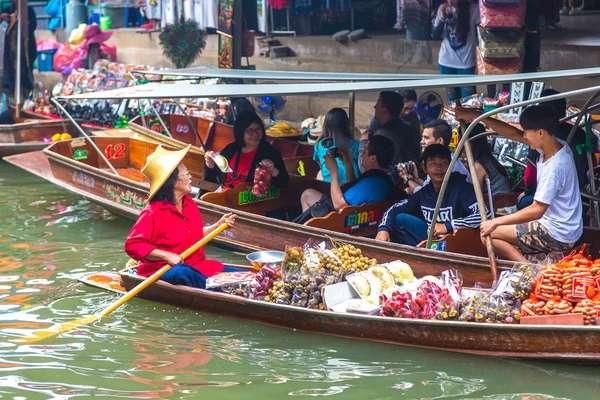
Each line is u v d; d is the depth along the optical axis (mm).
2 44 33625
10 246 19016
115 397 11289
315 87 15156
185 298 14594
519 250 14289
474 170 14289
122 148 24891
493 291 12750
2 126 28906
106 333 13688
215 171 19672
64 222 21172
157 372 12133
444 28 24641
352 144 19141
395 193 17625
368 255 15336
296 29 36562
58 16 44875
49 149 23234
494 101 21562
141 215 14609
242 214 17406
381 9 36656
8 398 11281
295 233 16500
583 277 11812
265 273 14125
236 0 27938
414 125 21078
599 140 18141
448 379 11695
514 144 19922
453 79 14633
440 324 12305
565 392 11195
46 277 16734
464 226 15391
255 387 11586
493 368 11977
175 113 30125
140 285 14062
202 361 12531
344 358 12516
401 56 31688
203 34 30203
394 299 12859
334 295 13406
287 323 13641
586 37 28625
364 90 14391
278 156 19281
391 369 12086
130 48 41156
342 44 33594
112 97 17578
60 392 11484
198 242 14586
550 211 13672
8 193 24391
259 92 15398
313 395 11305
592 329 11406
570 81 26344
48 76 42969
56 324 13906
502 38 21547
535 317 11938
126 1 38656
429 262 14586
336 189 17281
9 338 13492
